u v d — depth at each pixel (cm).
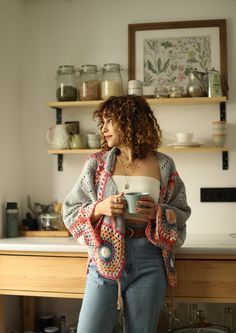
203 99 246
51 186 279
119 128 167
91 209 163
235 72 263
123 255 159
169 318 250
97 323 161
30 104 281
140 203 153
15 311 269
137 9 272
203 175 266
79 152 257
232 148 263
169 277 169
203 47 264
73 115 278
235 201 262
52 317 272
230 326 253
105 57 275
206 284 199
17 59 273
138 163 169
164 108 270
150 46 269
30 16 281
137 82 255
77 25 278
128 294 163
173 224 166
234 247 198
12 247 211
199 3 267
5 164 255
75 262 207
